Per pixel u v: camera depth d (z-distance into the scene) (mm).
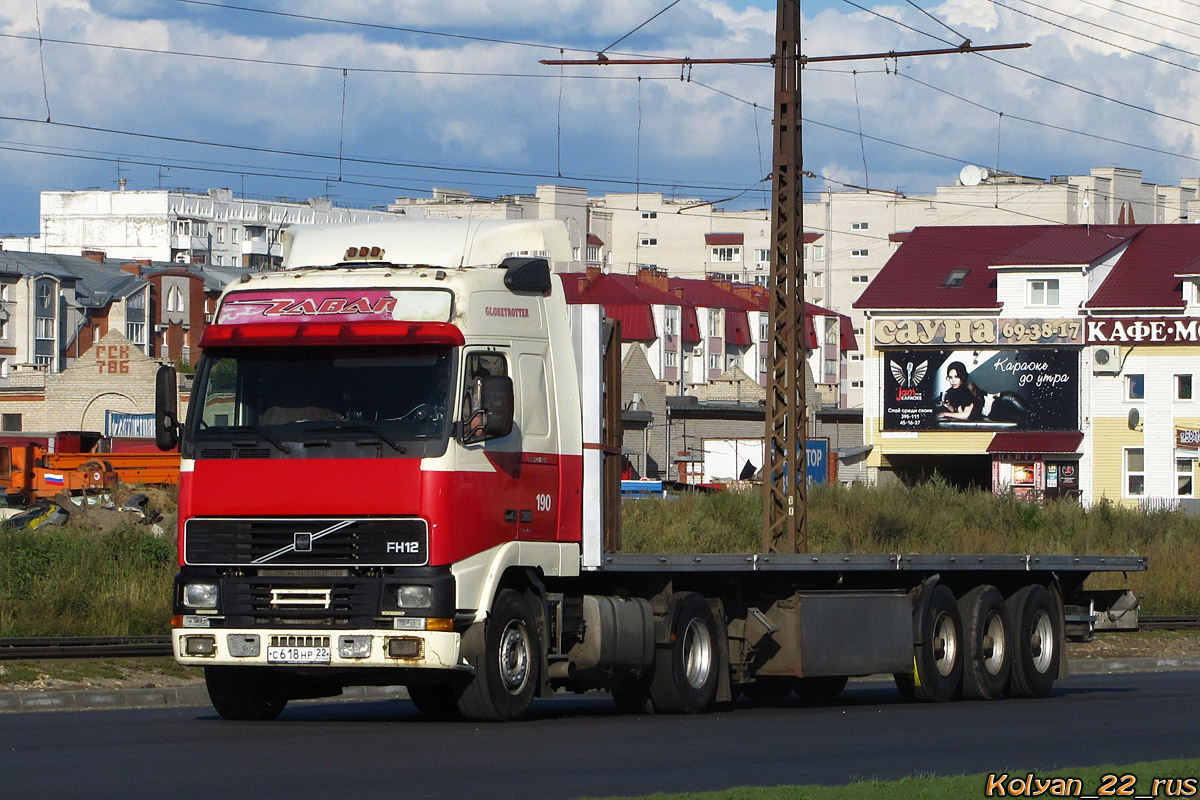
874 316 168750
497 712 34531
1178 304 159375
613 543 38406
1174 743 32906
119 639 55531
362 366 33844
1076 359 161875
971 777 24891
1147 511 117438
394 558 32875
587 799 22750
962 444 164625
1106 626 52438
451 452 33125
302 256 37250
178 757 28406
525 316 36031
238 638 33438
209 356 34562
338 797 23406
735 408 193500
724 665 40500
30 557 62625
